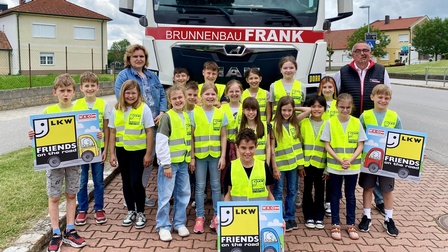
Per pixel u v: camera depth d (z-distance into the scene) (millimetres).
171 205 5270
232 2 5492
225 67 5492
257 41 5457
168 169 4211
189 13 5477
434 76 30141
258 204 3570
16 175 6008
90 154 4090
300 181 6141
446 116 13602
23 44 37906
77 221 4586
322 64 5637
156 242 4207
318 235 4465
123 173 4605
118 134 4508
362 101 4977
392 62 76250
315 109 4547
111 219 4770
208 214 5012
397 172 4336
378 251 4086
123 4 5820
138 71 4895
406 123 12188
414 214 5086
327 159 4473
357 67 5012
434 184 6363
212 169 4559
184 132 4355
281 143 4496
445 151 8789
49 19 39188
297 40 5508
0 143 8656
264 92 4988
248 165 3867
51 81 21375
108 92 21406
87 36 42000
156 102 5031
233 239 3525
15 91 14461
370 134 4414
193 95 4500
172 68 5516
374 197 5379
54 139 3936
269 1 5523
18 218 4395
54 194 3943
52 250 3848
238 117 4539
